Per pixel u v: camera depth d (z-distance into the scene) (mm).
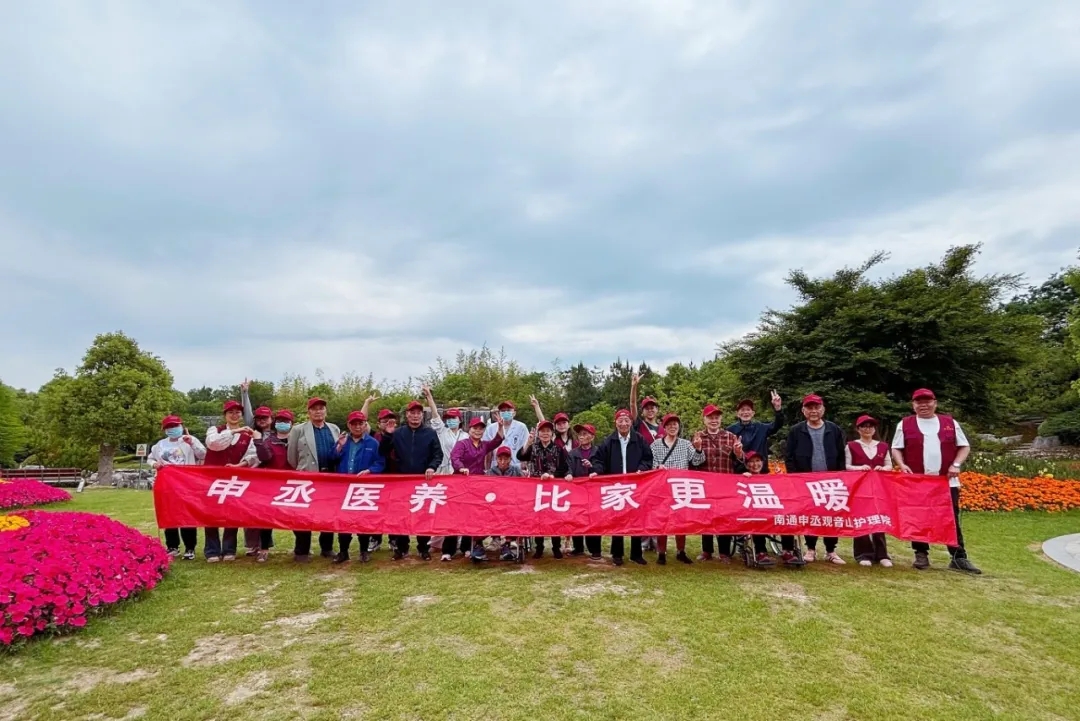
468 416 14805
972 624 4688
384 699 3465
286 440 7473
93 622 4629
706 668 3891
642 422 8172
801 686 3646
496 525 6492
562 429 7695
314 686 3613
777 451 17469
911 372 15094
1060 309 37312
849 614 4875
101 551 5312
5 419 29672
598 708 3369
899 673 3838
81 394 25578
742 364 17906
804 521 6324
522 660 3984
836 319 15719
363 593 5445
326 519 6527
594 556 6902
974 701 3516
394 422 7445
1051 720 3326
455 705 3391
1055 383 29594
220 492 6707
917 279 16016
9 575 4383
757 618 4766
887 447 7016
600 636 4402
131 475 23562
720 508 6402
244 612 4945
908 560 6867
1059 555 6930
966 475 11945
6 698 3494
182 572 6141
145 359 27406
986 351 14773
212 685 3654
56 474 27875
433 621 4703
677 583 5762
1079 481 12266
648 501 6500
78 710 3355
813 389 15211
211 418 44031
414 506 6609
